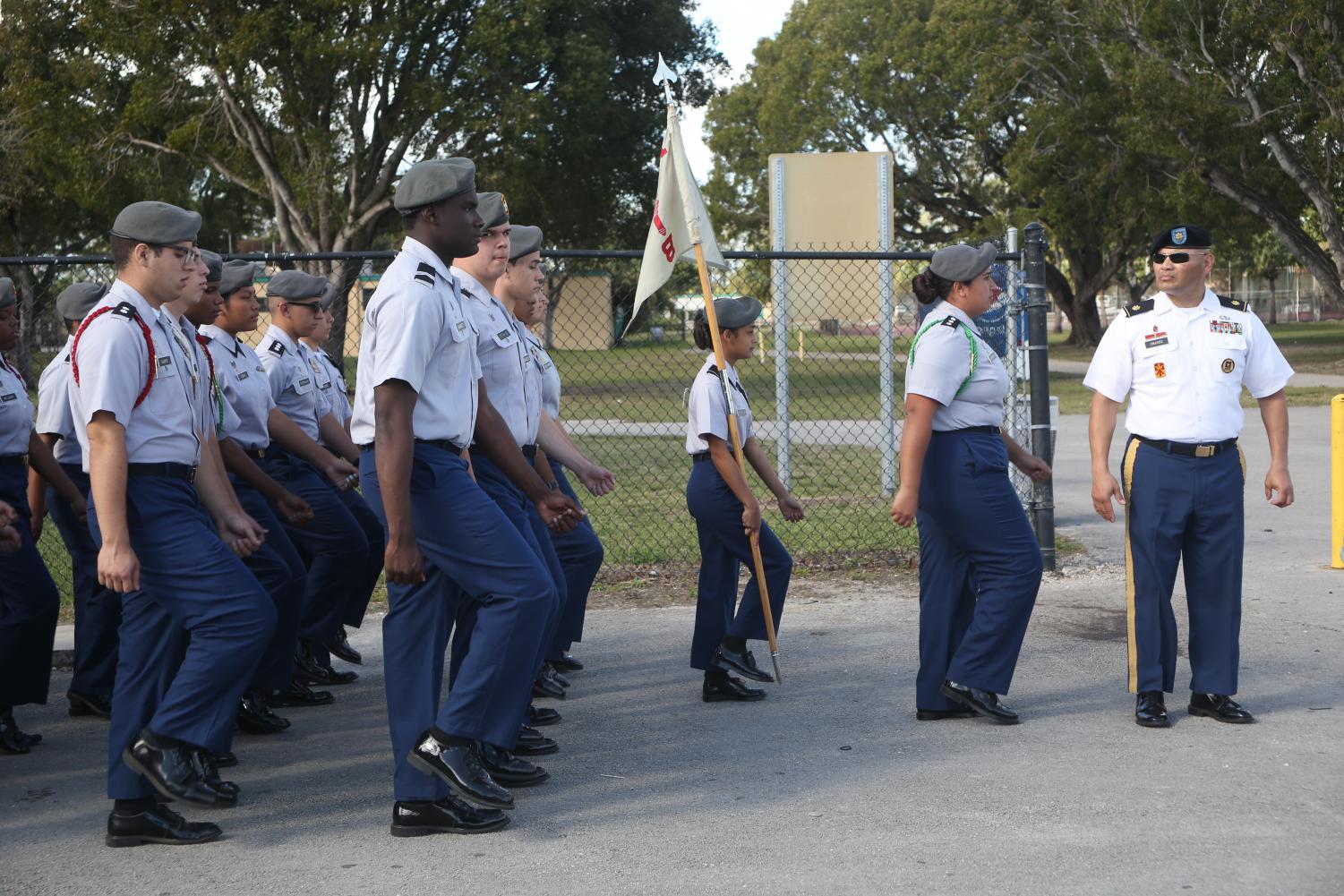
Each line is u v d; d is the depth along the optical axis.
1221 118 27.91
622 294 18.69
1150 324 5.25
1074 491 12.20
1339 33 26.11
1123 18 29.59
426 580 4.22
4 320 5.38
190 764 4.11
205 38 23.75
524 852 4.02
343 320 10.97
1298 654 6.21
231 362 5.74
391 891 3.74
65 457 5.54
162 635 4.20
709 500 5.64
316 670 6.20
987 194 42.22
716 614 5.71
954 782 4.57
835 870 3.81
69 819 4.44
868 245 12.24
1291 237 30.05
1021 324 9.59
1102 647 6.47
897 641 6.69
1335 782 4.48
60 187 27.28
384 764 5.00
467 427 4.22
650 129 29.56
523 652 4.20
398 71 25.03
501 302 5.59
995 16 31.97
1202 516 5.19
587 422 18.83
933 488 5.22
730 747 5.09
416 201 4.12
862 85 39.47
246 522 4.48
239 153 27.56
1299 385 25.25
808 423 18.11
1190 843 3.95
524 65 25.41
